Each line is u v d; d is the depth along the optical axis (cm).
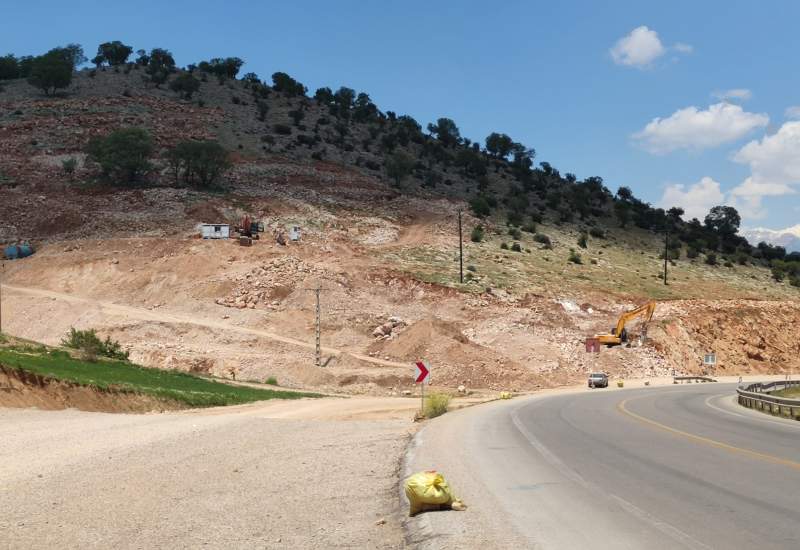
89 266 9031
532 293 8994
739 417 2644
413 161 16788
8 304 8025
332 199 13412
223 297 8244
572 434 2023
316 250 10038
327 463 1580
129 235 10506
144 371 4603
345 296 8344
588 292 9394
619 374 7125
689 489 1138
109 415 2852
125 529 970
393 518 1024
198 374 5291
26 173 13262
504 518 955
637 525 902
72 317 7594
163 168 13962
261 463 1571
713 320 8750
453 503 1020
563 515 967
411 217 13062
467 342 7031
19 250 9594
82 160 14200
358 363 6531
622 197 19025
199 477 1380
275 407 3725
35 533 953
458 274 9488
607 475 1291
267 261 9112
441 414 3022
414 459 1531
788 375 8169
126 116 17200
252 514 1058
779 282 12469
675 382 6800
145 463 1550
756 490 1119
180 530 962
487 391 5884
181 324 7250
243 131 17650
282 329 7556
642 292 9750
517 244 11656
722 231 17075
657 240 14738
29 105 17588
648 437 1912
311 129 19100
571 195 17825
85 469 1466
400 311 8156
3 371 2884
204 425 2388
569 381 6688
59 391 2995
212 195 12419
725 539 826
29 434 2097
